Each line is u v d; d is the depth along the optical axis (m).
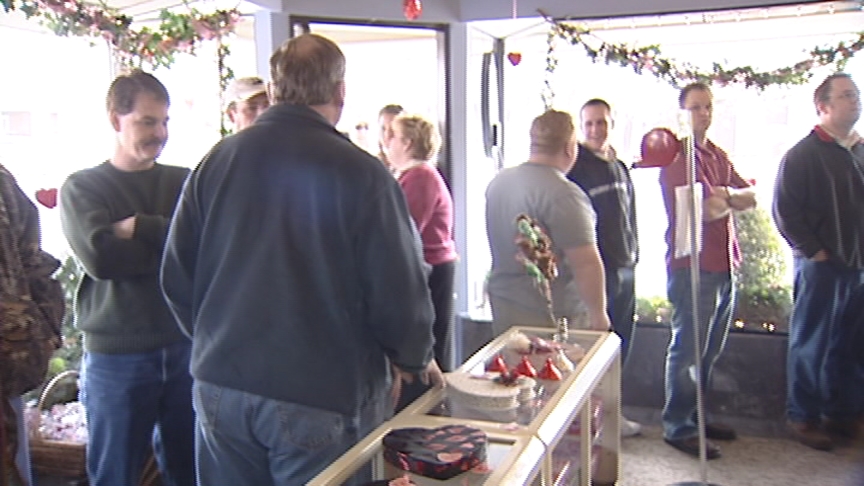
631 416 3.71
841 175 3.16
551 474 1.66
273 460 1.59
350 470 1.42
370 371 1.66
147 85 2.11
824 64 3.44
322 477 1.37
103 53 3.49
